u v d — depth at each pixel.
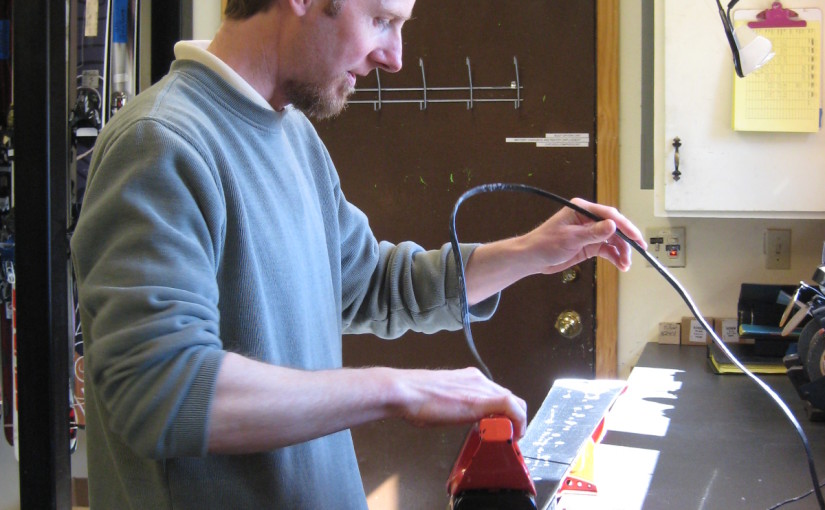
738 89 2.06
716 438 1.56
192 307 0.78
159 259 0.79
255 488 0.93
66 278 1.69
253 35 1.02
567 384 1.55
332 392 0.78
